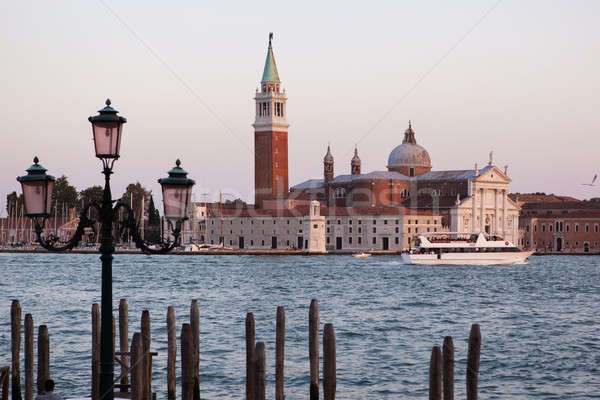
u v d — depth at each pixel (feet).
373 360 191.93
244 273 542.57
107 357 95.66
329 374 118.93
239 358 190.60
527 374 179.11
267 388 164.55
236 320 254.88
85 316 266.77
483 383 171.12
